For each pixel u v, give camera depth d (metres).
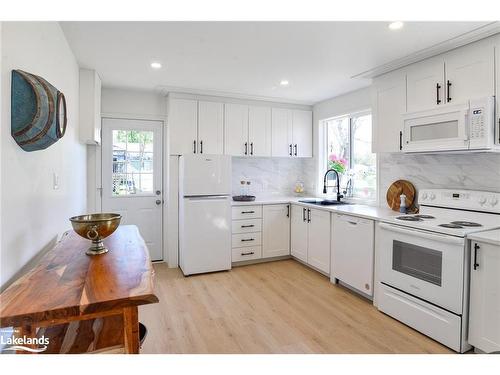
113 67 3.02
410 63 2.80
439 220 2.48
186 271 3.63
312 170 4.82
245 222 4.02
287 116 4.59
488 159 2.48
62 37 2.23
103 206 3.90
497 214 2.30
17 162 1.36
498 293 1.86
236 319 2.57
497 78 2.14
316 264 3.68
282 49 2.57
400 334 2.31
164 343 2.20
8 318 0.92
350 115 4.13
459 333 2.02
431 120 2.47
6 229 1.25
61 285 1.14
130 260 1.46
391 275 2.56
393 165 3.36
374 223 2.79
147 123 4.07
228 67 3.03
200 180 3.71
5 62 1.23
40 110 1.35
